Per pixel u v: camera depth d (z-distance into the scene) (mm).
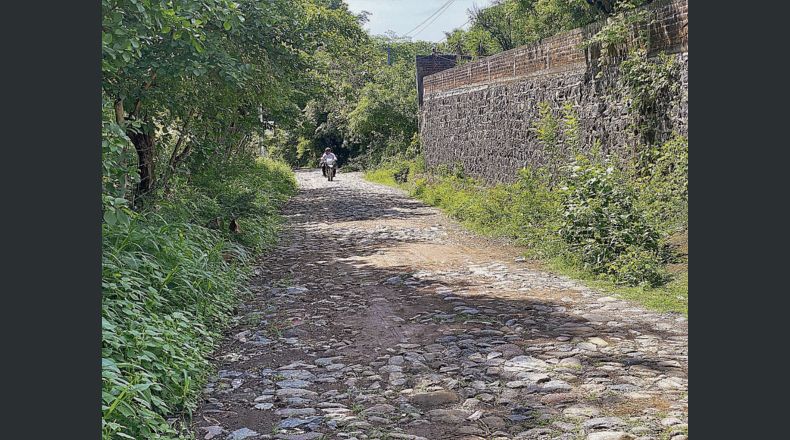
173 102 11414
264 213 15133
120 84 9742
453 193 22672
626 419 5105
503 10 35781
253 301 9344
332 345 7309
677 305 8320
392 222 18312
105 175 6680
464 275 10898
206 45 10039
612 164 12539
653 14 12688
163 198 12094
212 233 11945
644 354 6621
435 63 38000
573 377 6066
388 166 39656
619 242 10539
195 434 5121
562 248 11586
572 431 4945
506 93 21281
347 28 18812
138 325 6027
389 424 5215
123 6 7336
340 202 24484
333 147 53875
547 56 17922
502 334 7484
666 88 12227
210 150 14352
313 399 5777
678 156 11484
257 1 12188
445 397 5723
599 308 8461
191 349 6488
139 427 4750
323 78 21469
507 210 16031
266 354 7051
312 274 11250
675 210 11312
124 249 7895
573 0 23812
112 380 4719
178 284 7898
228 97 13367
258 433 5109
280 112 19984
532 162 19000
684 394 5562
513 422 5176
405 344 7250
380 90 44594
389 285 10281
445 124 28891
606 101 14555
